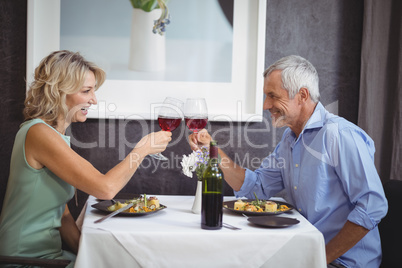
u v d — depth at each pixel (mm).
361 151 1815
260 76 2533
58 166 1671
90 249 1507
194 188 2605
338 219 1889
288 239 1533
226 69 2551
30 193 1718
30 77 2453
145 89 2537
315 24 2588
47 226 1780
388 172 2465
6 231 1739
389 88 2467
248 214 1855
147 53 2521
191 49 2537
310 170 1926
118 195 2203
